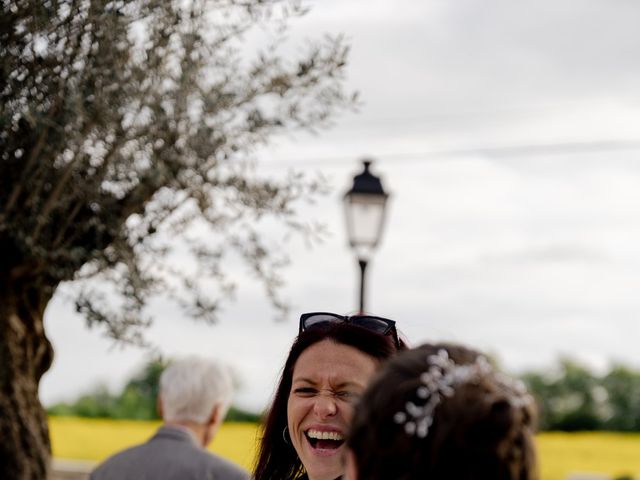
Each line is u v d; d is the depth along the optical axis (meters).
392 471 1.60
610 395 23.11
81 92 3.76
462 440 1.57
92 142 3.99
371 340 2.75
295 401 2.77
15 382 4.61
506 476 1.58
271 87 4.13
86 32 3.85
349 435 1.68
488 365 1.67
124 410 21.19
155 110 3.89
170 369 4.21
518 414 1.61
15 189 3.92
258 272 4.40
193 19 3.93
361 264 9.60
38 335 4.73
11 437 4.58
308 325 2.80
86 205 4.23
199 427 4.16
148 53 3.87
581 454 17.81
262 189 4.26
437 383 1.62
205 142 3.95
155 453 4.08
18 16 3.73
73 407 21.16
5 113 3.71
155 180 3.88
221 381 4.21
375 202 9.64
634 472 16.50
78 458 15.60
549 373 23.30
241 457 15.39
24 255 4.27
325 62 4.17
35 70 3.82
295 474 3.00
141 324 4.12
